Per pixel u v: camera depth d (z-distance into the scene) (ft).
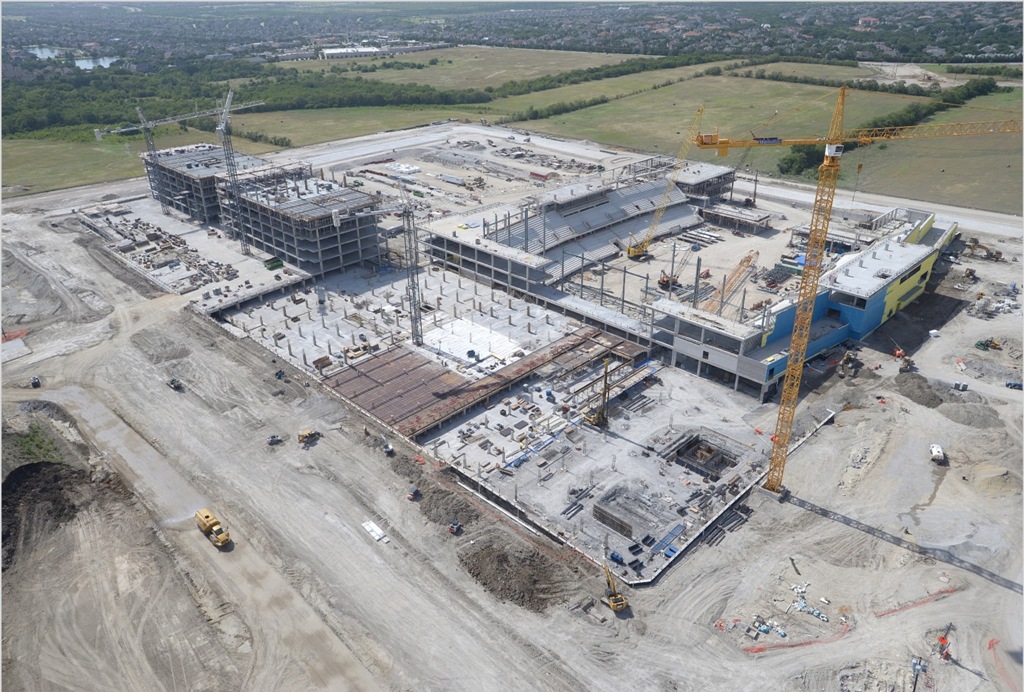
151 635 295.28
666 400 463.42
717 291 612.29
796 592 315.58
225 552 336.90
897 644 289.53
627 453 411.13
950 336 536.01
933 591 314.35
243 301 588.50
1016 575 322.55
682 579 324.19
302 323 558.15
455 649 288.71
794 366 370.73
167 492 375.45
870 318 527.40
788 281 625.41
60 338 537.24
